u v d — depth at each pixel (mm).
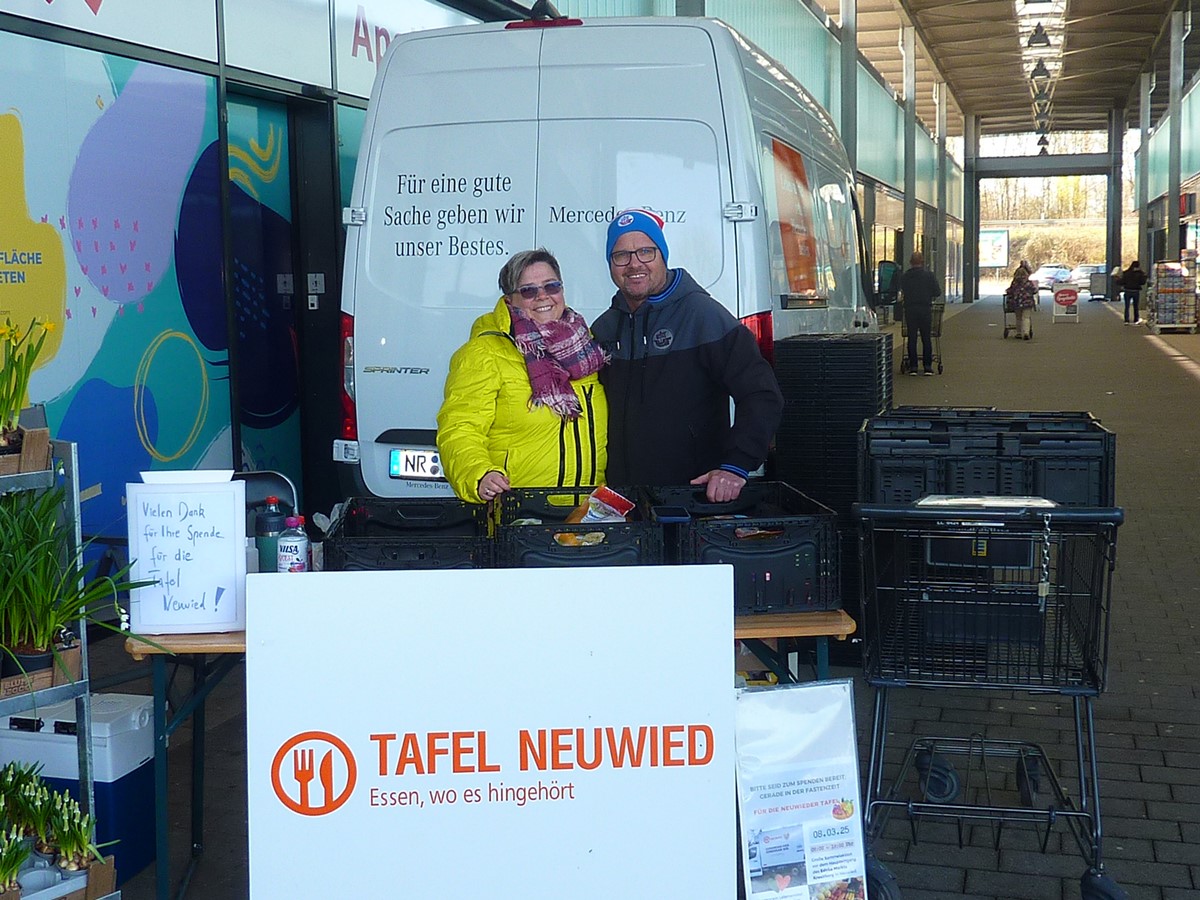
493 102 5469
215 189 7195
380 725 3002
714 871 3086
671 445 4527
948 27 33562
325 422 8359
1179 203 34406
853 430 5656
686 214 5371
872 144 29156
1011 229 102500
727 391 4609
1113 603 6887
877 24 31469
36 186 5902
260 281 7910
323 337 8312
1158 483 10367
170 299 6848
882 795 4316
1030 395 17328
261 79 7520
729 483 4047
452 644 3010
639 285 4477
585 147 5410
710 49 5383
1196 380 19312
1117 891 3584
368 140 5582
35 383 5930
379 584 2992
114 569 4211
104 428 6379
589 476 4406
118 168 6430
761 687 3250
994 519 3523
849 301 7992
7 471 3322
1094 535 3559
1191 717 5246
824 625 3428
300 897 3004
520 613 3020
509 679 3023
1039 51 37250
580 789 3051
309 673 2986
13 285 5777
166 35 6723
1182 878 3924
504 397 4289
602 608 3037
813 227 6824
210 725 5195
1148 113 42875
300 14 7883
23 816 3367
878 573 3770
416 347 5582
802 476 5738
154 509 3439
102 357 6348
